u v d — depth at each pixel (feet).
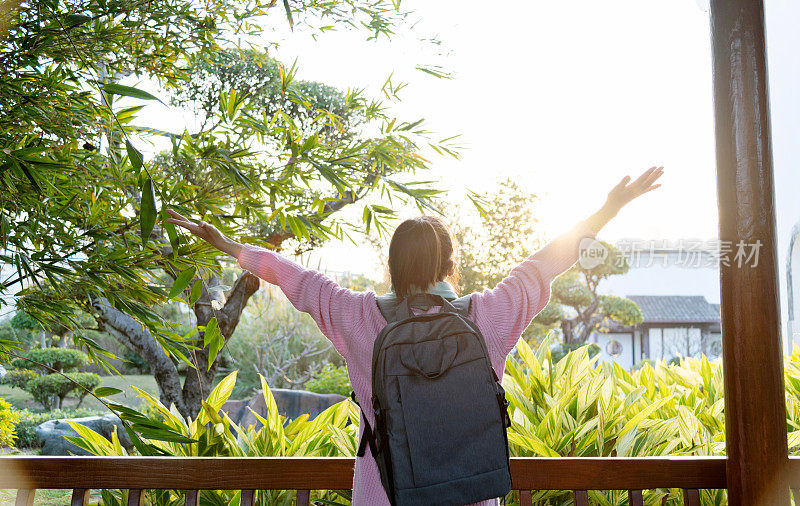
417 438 4.37
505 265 39.88
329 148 7.59
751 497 6.17
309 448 8.77
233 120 7.47
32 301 6.61
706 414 10.27
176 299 7.31
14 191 6.23
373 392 4.61
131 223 6.64
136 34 7.38
